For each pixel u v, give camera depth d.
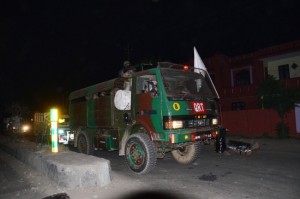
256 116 19.47
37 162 8.52
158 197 5.86
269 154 10.64
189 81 8.66
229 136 19.12
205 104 8.38
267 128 18.88
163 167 8.73
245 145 10.45
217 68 28.31
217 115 8.76
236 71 27.52
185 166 8.78
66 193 6.09
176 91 7.91
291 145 13.20
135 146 7.95
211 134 8.23
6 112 31.95
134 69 9.64
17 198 6.47
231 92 26.69
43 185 7.13
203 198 5.72
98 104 10.01
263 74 24.83
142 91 8.31
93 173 6.57
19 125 29.14
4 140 16.02
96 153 12.43
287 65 24.12
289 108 16.73
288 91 16.64
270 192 5.96
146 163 7.57
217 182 6.82
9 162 11.09
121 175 7.80
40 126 15.90
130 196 5.97
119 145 8.92
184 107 7.72
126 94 8.72
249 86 25.23
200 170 8.14
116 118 9.12
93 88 10.43
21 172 9.05
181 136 7.42
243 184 6.58
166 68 8.02
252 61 25.94
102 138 9.86
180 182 6.92
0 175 8.92
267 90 17.25
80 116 11.27
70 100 12.12
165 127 7.39
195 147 8.84
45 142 14.09
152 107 7.75
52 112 9.04
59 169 6.68
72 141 12.72
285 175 7.30
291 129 17.20
